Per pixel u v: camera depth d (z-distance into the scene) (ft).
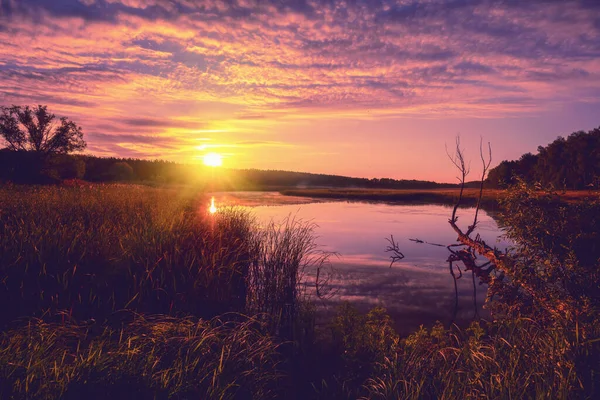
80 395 9.41
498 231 62.69
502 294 18.99
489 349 13.03
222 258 21.80
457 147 22.72
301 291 26.35
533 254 16.89
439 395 10.78
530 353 11.90
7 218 27.25
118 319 15.69
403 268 36.83
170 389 10.14
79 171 120.57
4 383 9.27
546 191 17.34
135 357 11.30
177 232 24.25
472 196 146.20
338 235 58.08
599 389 9.72
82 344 13.15
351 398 12.73
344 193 197.88
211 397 10.23
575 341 11.43
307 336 17.21
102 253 20.34
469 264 21.98
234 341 13.66
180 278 19.12
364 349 15.28
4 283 16.38
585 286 14.66
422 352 14.89
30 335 12.30
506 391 9.89
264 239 27.73
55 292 16.66
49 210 30.55
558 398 9.28
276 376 13.32
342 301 25.75
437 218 86.22
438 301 26.48
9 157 96.99
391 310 24.43
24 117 99.25
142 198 47.80
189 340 12.92
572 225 15.99
